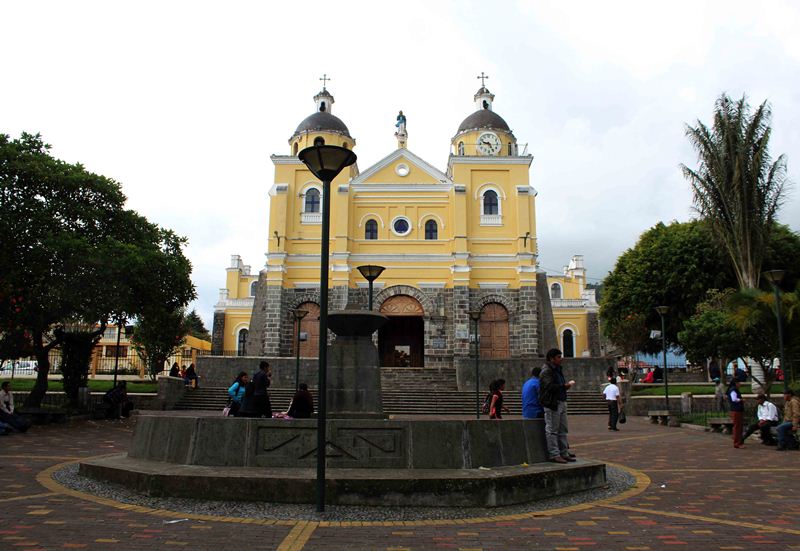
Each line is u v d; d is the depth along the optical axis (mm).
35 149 22391
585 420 25406
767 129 30891
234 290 59750
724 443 17141
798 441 15531
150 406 27562
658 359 54562
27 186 21016
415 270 38594
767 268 37188
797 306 19031
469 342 37156
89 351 25562
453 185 39312
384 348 41406
